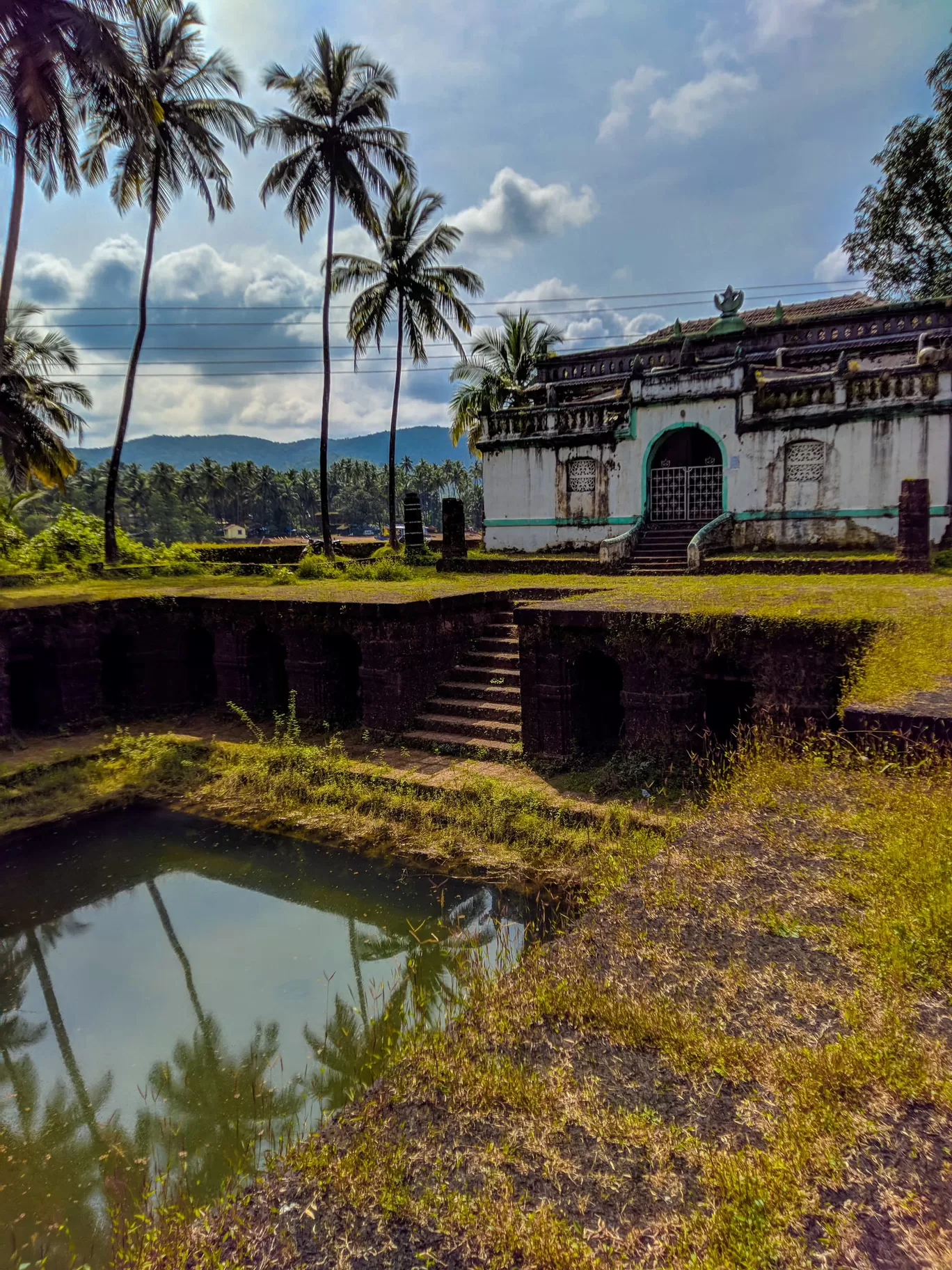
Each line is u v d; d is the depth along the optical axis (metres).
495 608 12.48
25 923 7.57
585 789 8.36
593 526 20.58
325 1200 2.38
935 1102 2.36
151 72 18.94
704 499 19.27
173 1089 5.23
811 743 6.31
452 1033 3.12
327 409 24.27
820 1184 2.13
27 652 12.13
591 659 9.32
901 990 2.87
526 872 7.29
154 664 13.23
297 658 11.59
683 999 3.03
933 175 22.80
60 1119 5.11
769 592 9.48
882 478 16.50
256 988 6.32
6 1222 4.30
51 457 24.33
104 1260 3.94
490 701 10.74
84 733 12.55
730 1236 2.02
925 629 6.65
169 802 10.11
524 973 3.42
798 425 17.33
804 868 3.86
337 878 7.88
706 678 8.13
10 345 22.98
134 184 20.41
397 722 10.64
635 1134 2.43
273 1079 5.20
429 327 26.86
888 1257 1.89
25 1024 6.09
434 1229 2.20
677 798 7.82
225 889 8.05
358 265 25.61
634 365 19.48
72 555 20.12
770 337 21.28
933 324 19.52
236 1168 4.37
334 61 21.91
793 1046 2.69
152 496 93.50
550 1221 2.16
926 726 4.47
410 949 6.63
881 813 4.22
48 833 9.43
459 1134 2.54
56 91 15.06
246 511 114.88
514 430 21.66
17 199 16.31
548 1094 2.66
